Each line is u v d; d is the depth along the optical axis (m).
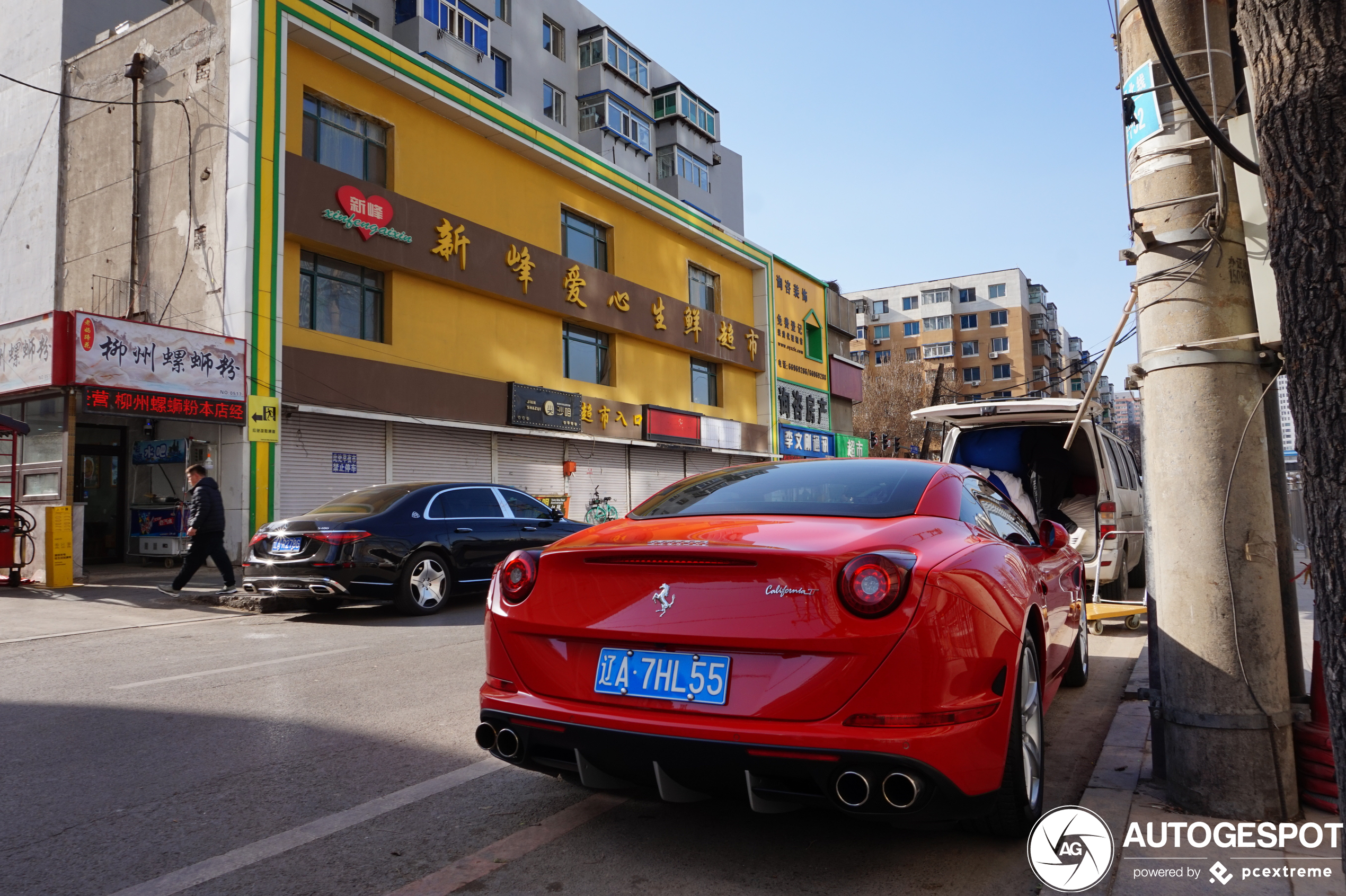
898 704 2.42
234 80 15.05
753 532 2.86
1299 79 1.68
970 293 81.56
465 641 7.21
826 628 2.49
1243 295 3.15
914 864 2.76
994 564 2.92
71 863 2.86
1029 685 3.05
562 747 2.77
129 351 12.47
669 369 26.28
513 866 2.80
